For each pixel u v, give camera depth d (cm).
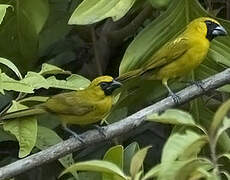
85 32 1456
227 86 1114
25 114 990
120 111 1254
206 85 1027
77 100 1061
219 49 1184
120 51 1471
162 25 1152
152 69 1152
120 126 962
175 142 654
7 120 988
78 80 1072
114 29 1464
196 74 1204
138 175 675
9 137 1180
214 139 654
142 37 1130
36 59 1288
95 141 956
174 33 1172
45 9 1233
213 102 1290
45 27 1355
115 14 1039
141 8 1407
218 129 673
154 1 1148
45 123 1229
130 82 1145
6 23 1237
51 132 1066
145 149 661
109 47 1467
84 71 1477
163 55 1141
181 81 1205
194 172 657
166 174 643
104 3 1041
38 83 1015
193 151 666
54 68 1053
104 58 1467
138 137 1423
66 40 1462
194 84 1040
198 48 1157
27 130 980
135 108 1343
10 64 992
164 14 1157
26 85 979
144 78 1153
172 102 1002
